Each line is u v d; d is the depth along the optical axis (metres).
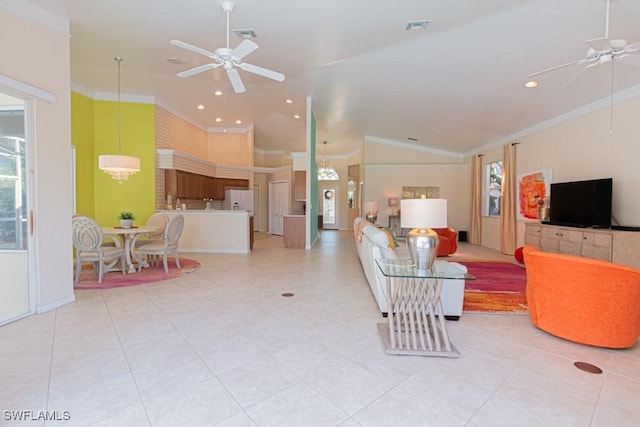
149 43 4.34
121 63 5.12
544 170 6.27
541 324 2.81
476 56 4.34
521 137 7.05
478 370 2.21
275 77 3.57
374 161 10.61
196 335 2.74
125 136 6.91
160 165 7.21
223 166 9.73
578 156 5.43
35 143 3.18
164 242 5.24
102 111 6.73
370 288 4.20
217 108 8.02
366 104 6.98
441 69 4.85
